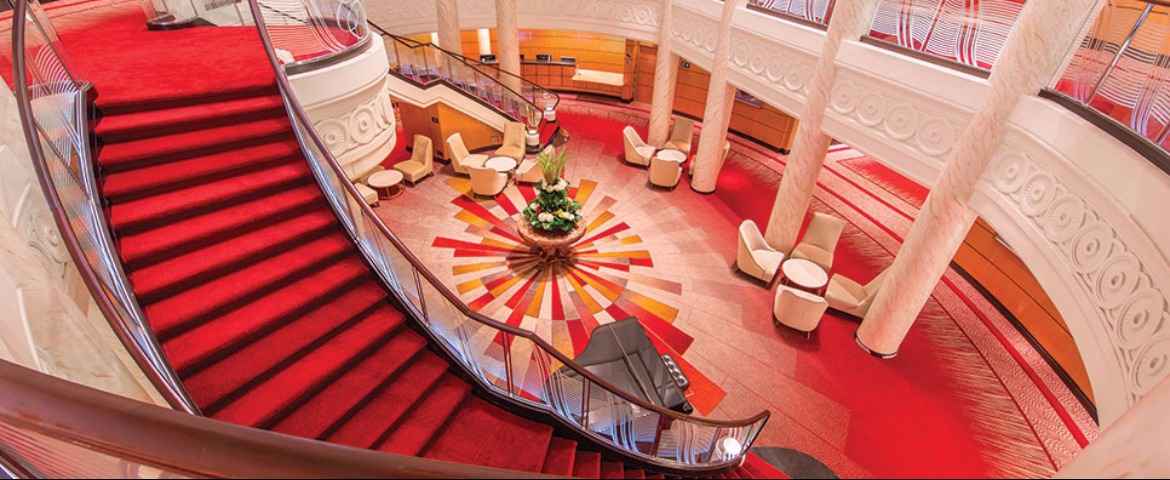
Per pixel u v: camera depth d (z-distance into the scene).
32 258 2.79
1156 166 2.93
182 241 3.70
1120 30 3.53
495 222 9.20
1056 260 3.70
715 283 7.79
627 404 4.84
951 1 4.93
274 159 4.46
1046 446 5.37
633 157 11.27
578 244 8.65
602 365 5.73
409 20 11.41
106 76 4.57
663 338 6.74
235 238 4.00
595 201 9.97
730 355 6.48
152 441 1.06
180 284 3.56
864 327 6.50
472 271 7.90
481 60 14.77
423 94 10.15
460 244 8.54
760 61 7.75
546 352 4.19
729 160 11.84
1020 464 5.19
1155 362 2.74
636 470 4.80
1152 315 2.81
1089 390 5.80
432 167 10.92
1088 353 3.34
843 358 6.43
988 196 4.58
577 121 13.91
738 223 9.38
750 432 5.00
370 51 6.14
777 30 7.14
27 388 1.30
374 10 10.84
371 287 4.32
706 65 9.52
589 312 7.18
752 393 5.97
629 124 13.84
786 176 7.52
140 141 4.08
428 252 8.30
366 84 5.96
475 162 10.61
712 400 5.88
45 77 3.38
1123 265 3.06
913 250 5.51
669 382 5.57
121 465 1.11
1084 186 3.46
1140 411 0.93
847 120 6.17
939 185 4.99
